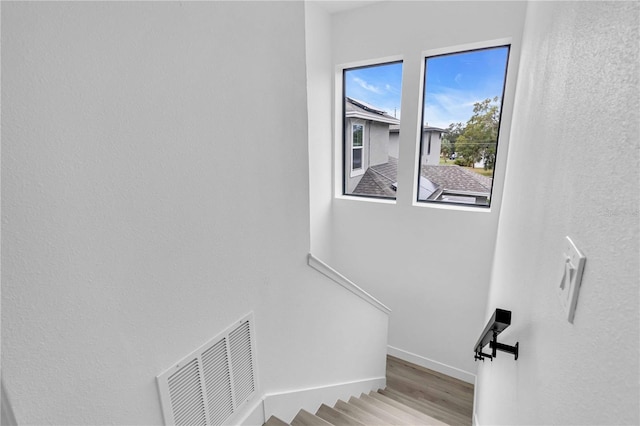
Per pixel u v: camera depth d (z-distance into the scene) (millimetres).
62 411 700
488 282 3020
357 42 3115
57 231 650
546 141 906
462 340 3318
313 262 1597
